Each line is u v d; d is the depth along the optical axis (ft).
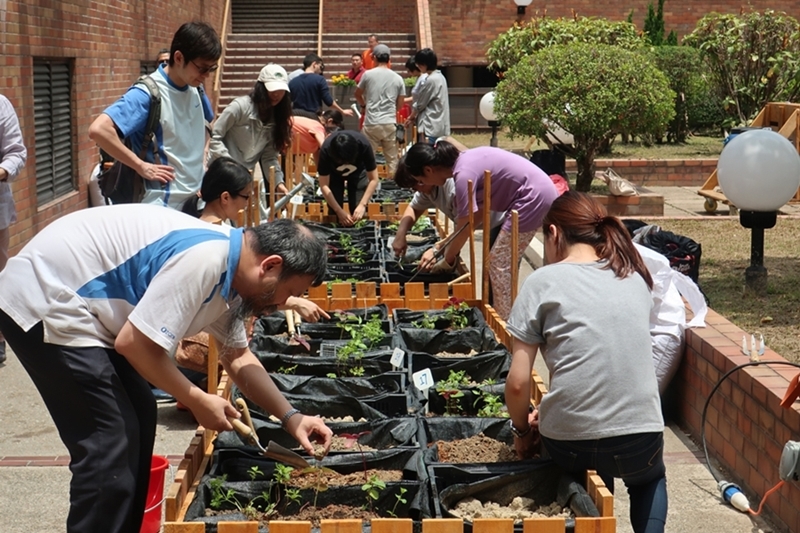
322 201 33.50
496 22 75.46
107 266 10.80
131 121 18.67
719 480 16.25
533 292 12.12
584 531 11.22
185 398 10.82
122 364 11.25
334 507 12.58
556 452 12.15
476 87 78.28
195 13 62.54
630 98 44.78
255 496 12.60
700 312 19.38
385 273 24.53
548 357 12.06
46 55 32.32
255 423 14.42
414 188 22.25
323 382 16.61
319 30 71.87
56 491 16.22
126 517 10.87
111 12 41.65
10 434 18.78
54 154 34.37
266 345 18.84
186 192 19.80
